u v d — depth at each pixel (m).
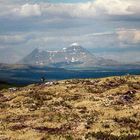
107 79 105.81
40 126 57.75
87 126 54.94
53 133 51.91
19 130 55.56
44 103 82.00
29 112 72.69
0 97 99.19
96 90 93.81
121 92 86.06
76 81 110.31
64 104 78.44
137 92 85.88
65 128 55.06
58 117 64.12
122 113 64.19
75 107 74.56
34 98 88.94
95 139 45.94
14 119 66.38
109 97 81.44
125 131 50.78
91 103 76.75
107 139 45.25
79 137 47.69
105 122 57.25
